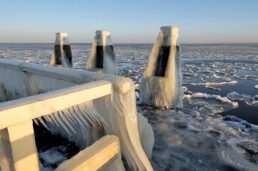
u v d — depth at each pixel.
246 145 1.97
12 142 0.79
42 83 1.77
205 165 1.65
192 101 7.08
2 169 0.88
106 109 1.32
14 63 2.09
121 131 1.34
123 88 1.19
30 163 0.88
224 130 2.33
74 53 35.75
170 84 3.09
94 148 1.16
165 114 2.87
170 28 2.99
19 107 0.78
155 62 3.23
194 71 16.59
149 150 1.73
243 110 6.41
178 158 1.74
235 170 1.59
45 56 26.66
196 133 2.23
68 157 1.59
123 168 1.35
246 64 21.14
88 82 1.22
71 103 0.98
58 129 1.91
